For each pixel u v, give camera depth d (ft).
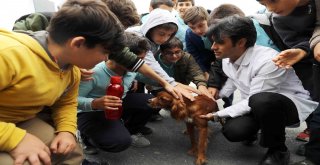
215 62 5.94
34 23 4.20
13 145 2.64
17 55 2.61
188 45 6.76
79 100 4.40
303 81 4.91
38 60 2.77
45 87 2.88
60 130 3.25
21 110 2.96
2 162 2.61
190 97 4.75
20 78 2.66
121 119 5.32
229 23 4.55
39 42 2.84
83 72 3.95
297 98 4.71
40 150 2.72
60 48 2.82
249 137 4.95
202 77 5.99
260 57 4.71
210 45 6.46
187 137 5.88
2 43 2.59
